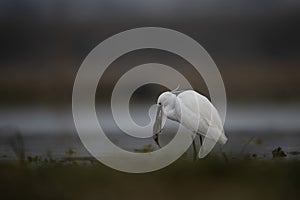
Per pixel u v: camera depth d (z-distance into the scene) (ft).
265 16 535.60
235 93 406.21
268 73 443.73
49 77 425.69
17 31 516.73
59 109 352.28
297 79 428.97
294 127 260.01
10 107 372.79
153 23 494.18
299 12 536.83
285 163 130.93
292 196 102.12
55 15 527.40
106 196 102.99
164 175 120.26
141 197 102.58
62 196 102.78
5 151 184.14
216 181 114.73
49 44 510.17
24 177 116.06
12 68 472.03
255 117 303.27
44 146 198.49
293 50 508.12
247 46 511.40
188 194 104.68
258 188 108.27
